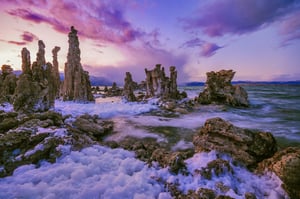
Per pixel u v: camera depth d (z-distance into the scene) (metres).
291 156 4.18
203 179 4.46
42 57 14.87
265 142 5.73
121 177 4.41
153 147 7.79
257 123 13.95
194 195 3.76
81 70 24.23
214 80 24.27
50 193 3.63
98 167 4.89
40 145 5.59
